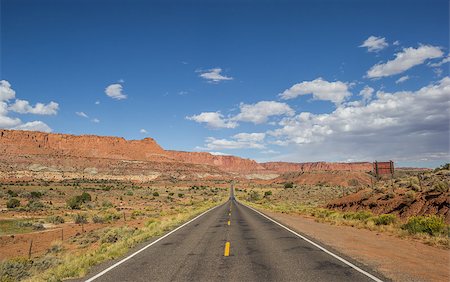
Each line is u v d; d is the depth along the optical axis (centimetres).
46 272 947
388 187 3138
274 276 815
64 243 2312
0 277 1184
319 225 2116
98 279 830
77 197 6444
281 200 7050
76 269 936
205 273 862
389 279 771
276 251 1163
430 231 1488
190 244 1384
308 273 836
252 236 1595
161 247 1323
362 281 755
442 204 1948
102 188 12044
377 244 1299
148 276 847
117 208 5509
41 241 2523
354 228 1922
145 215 4203
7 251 2136
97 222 3622
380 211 2509
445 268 878
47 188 10350
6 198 7056
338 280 766
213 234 1712
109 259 1101
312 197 6756
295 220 2523
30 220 3750
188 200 8612
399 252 1119
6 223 3475
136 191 11438
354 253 1101
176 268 930
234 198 10575
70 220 3866
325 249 1186
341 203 3441
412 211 2139
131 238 1555
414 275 805
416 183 2744
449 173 2838
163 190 13138
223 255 1113
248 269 896
